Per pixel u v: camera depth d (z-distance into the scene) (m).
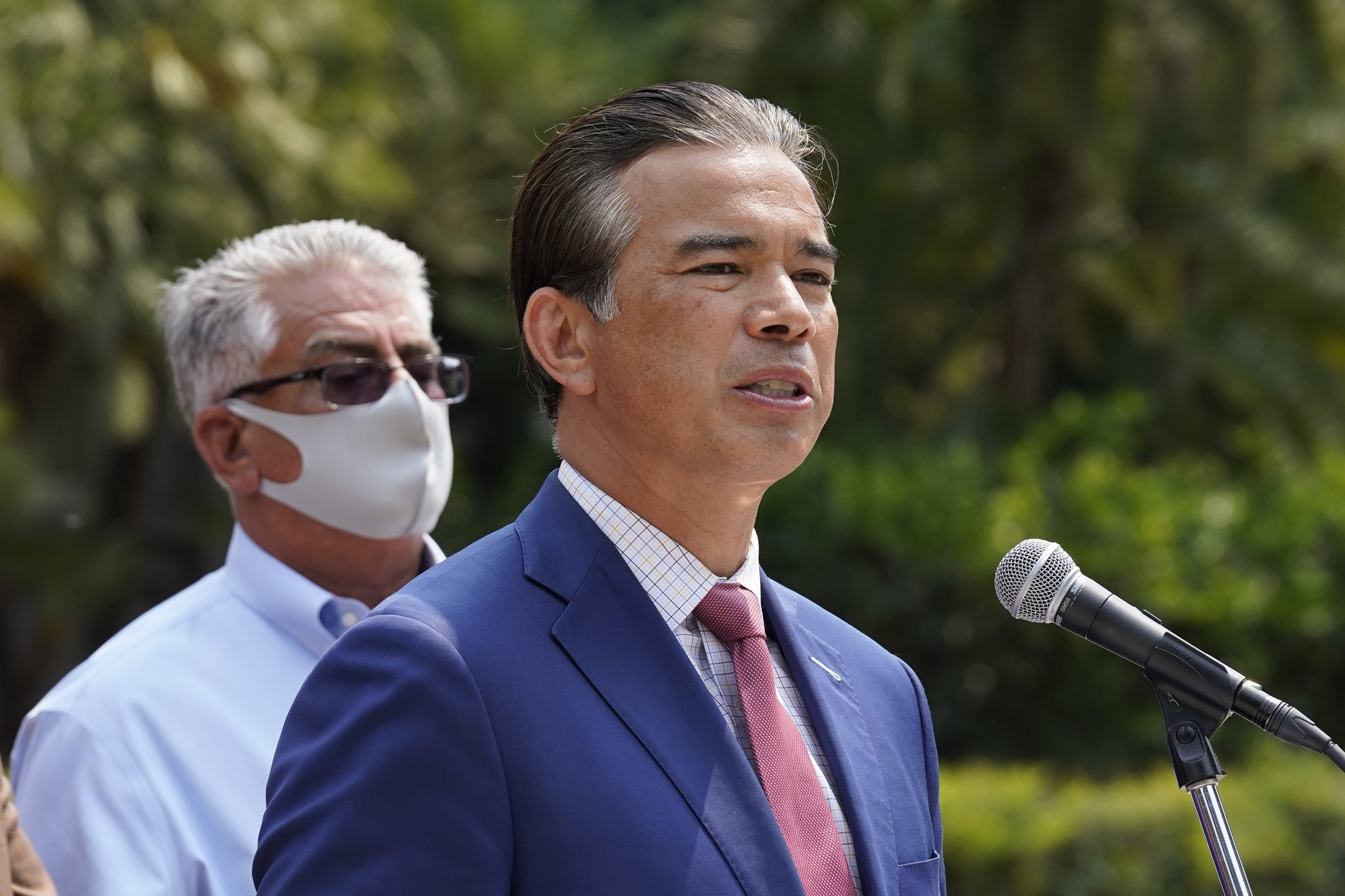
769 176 5.55
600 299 5.56
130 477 33.34
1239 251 34.25
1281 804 19.48
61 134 28.97
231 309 8.62
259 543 8.66
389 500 8.50
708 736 5.20
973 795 19.38
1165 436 36.25
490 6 38.09
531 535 5.63
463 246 36.88
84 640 33.59
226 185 30.91
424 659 5.02
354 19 34.66
